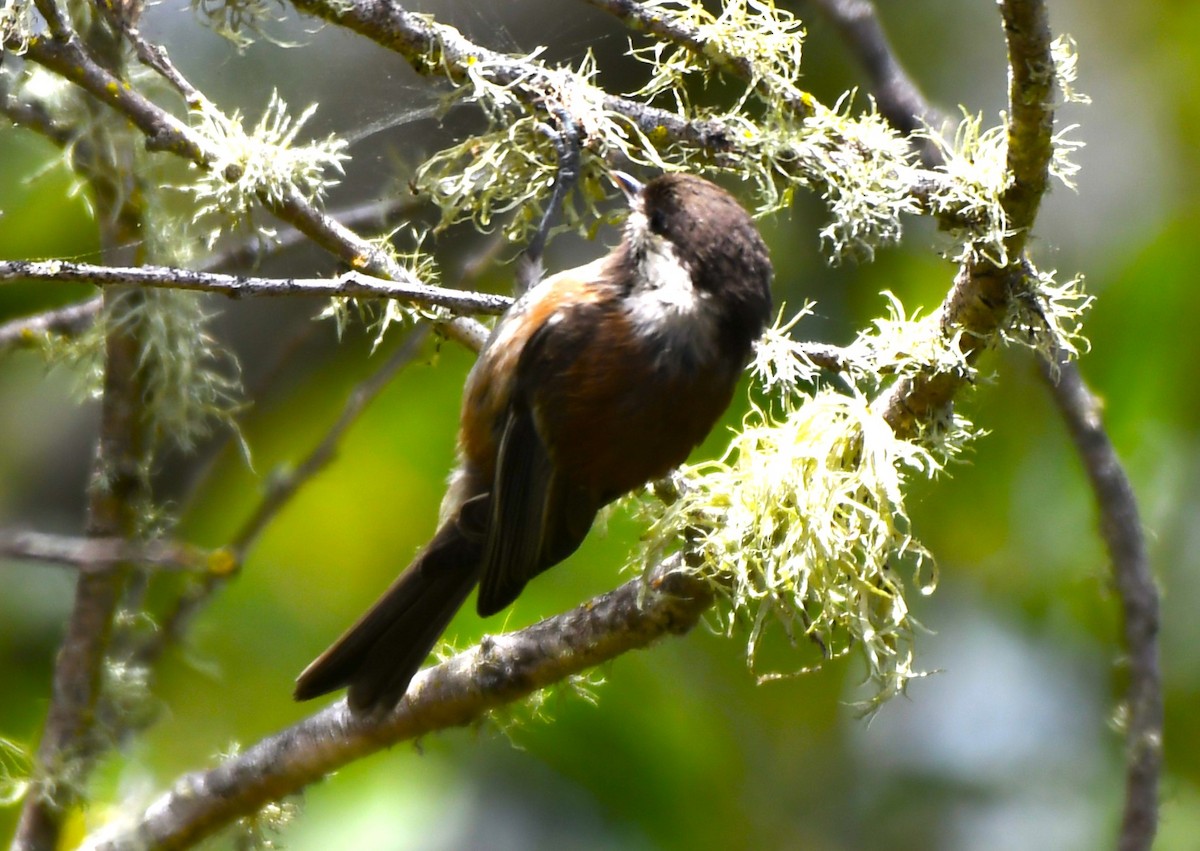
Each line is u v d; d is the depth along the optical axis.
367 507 9.34
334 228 6.12
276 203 6.04
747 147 6.14
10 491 9.27
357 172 8.23
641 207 6.56
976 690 9.86
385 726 6.35
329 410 9.52
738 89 8.56
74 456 9.48
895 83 7.65
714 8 7.66
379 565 9.29
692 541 5.92
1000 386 9.60
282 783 6.42
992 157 5.80
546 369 6.55
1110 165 10.03
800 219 9.40
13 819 8.05
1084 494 9.60
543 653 6.14
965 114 5.96
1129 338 9.36
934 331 5.98
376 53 7.99
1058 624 9.91
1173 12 10.21
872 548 5.74
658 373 6.38
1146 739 6.96
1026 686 9.88
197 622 8.37
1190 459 9.30
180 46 8.03
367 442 9.37
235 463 9.33
